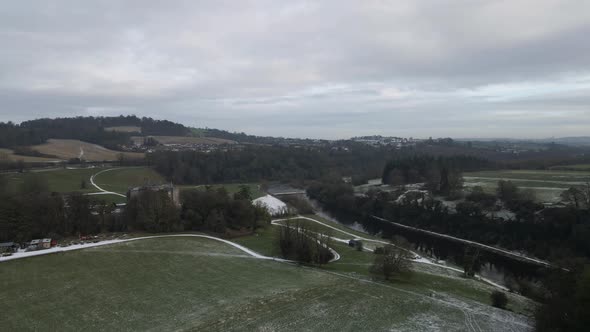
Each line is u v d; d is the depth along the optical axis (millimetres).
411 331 38406
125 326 39312
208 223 82812
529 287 58281
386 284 52500
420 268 66688
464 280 60500
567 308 33219
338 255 73500
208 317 40875
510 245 93625
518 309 46875
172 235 77812
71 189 113812
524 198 106688
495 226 101375
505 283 67500
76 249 64938
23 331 38375
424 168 171875
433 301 46375
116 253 63375
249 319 40219
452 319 41344
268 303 44219
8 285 49281
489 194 117938
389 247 62125
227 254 66312
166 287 49625
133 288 49156
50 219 72625
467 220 108500
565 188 116312
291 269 59094
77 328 39000
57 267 56125
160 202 82500
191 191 94125
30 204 72438
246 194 104875
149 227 79188
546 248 86438
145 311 42656
